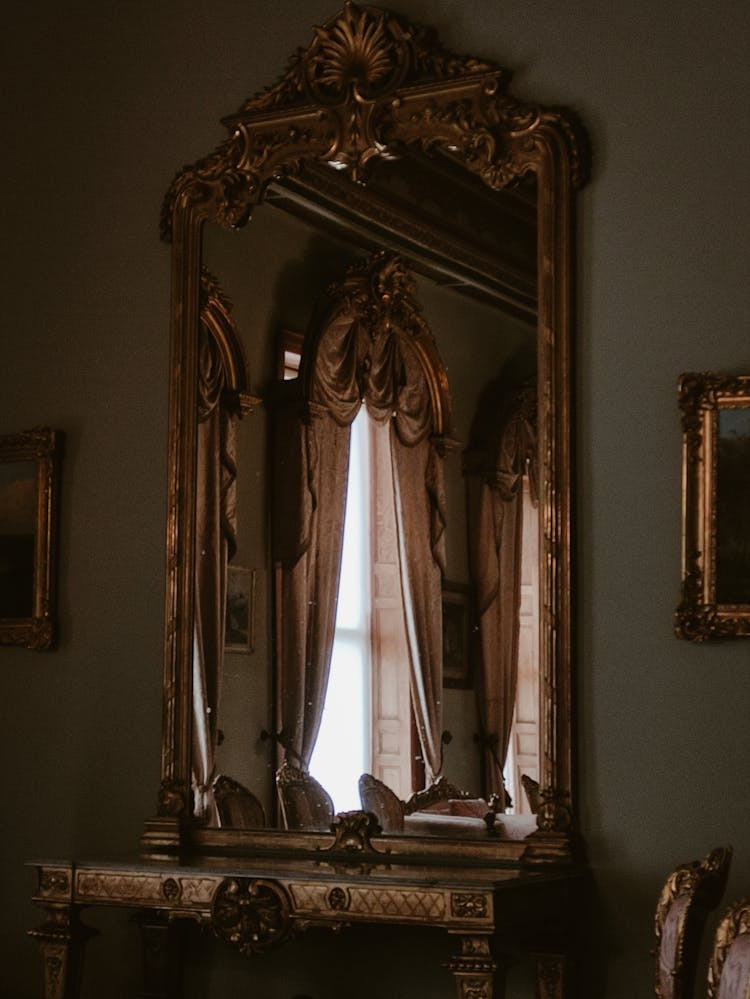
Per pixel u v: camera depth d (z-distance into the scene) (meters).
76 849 5.69
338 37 5.46
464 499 5.20
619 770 4.91
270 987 5.41
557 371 5.05
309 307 5.49
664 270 4.99
